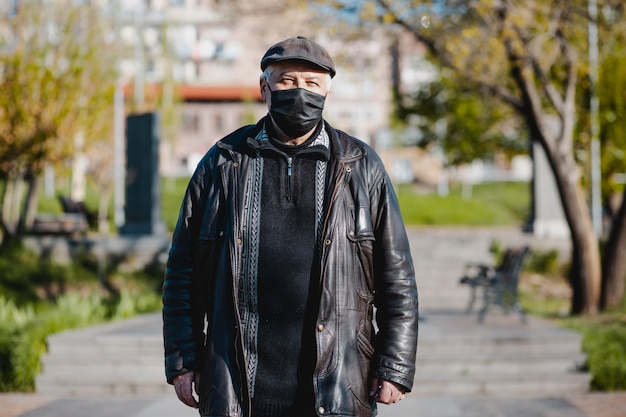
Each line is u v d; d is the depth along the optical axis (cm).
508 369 905
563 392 888
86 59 2002
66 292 1689
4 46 1964
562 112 1438
